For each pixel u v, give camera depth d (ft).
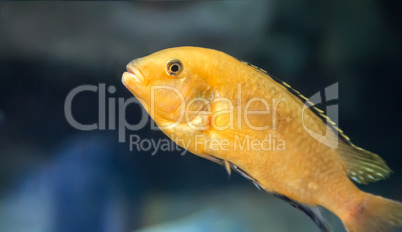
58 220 1.27
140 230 1.22
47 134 1.46
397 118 1.43
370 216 0.70
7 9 1.41
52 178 1.33
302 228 1.14
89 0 1.37
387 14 1.42
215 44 1.39
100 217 1.27
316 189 0.68
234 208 1.26
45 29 1.43
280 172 0.67
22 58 1.46
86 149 1.36
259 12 1.36
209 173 1.42
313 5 1.38
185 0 1.35
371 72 1.45
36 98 1.47
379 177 0.70
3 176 1.42
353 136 1.44
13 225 1.24
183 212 1.26
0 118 1.45
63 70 1.45
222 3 1.36
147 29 1.39
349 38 1.42
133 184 1.34
